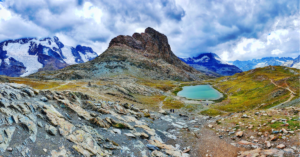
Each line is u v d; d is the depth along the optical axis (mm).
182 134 37312
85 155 21312
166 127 42625
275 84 95188
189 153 28297
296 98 59031
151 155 25656
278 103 61062
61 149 20844
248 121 36875
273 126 29719
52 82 137375
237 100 89312
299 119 29516
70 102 37406
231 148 27562
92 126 30469
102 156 22531
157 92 124188
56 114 28469
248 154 23438
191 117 56125
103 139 26875
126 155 24531
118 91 96250
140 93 110312
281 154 21047
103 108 43031
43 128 23641
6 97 27219
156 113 59094
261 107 63812
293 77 92500
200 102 93188
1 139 18375
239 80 164000
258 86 111125
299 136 23828
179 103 88375
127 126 34094
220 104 85188
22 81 129750
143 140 30688
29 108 26562
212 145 30141
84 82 140625
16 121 22219
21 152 18078
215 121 44875
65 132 24422
